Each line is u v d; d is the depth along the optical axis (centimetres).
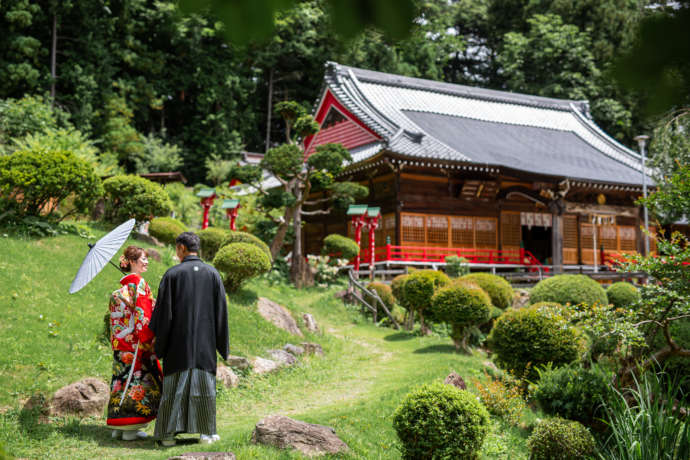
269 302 1264
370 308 1644
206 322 536
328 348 1214
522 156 2741
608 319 759
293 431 561
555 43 4447
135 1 3994
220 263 1201
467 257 2497
